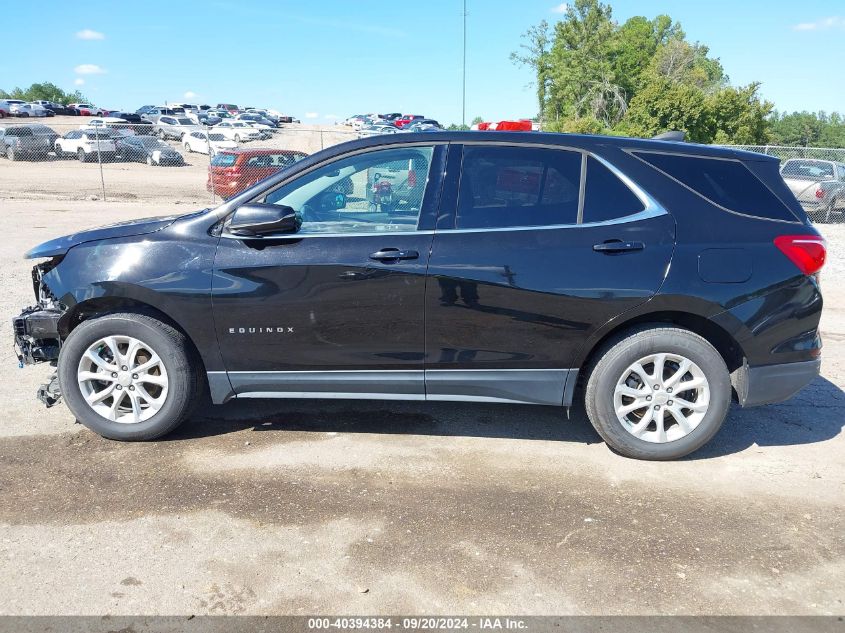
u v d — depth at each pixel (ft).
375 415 14.32
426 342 11.96
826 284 29.66
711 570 9.14
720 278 11.57
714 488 11.40
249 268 11.89
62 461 11.97
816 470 12.11
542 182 11.98
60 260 12.63
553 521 10.29
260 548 9.48
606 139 12.19
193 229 12.24
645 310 11.64
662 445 12.14
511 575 8.96
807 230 11.93
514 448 12.82
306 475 11.60
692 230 11.67
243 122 155.74
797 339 11.93
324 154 12.34
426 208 11.94
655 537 9.90
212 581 8.76
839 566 9.28
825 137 285.02
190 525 10.02
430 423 13.93
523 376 12.12
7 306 22.47
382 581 8.80
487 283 11.59
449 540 9.74
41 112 193.88
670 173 11.98
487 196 11.96
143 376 12.48
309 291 11.84
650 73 158.51
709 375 11.84
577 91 166.40
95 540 9.61
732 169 12.12
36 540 9.58
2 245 34.55
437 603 8.40
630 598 8.54
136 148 100.32
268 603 8.35
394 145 12.21
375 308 11.82
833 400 15.64
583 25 162.71
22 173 85.40
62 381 12.45
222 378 12.46
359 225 12.01
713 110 99.76
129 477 11.42
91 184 75.05
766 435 13.62
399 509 10.55
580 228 11.72
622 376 11.93
